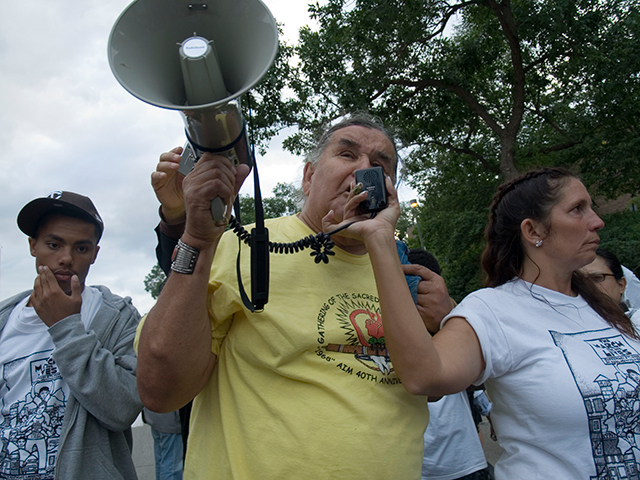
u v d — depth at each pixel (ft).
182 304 3.76
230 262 4.62
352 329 4.51
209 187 3.38
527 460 4.70
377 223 4.35
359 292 4.82
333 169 5.03
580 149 42.96
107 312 6.53
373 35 36.35
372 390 4.41
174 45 3.42
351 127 5.37
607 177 43.78
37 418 5.65
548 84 41.88
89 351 5.80
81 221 6.59
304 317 4.43
